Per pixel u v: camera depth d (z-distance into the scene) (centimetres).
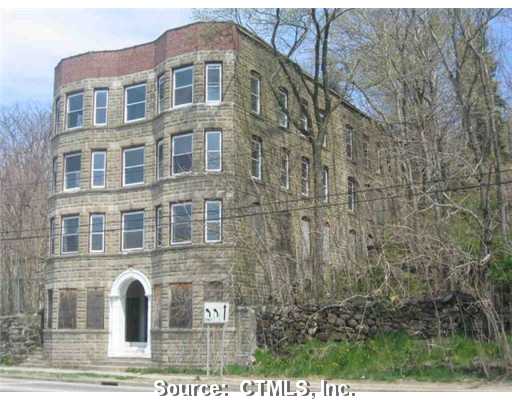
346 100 4447
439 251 2898
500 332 2702
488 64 3294
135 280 3819
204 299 3425
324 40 3622
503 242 2772
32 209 5588
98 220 3884
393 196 3250
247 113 3691
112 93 3962
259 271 3544
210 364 3300
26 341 4141
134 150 3881
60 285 3909
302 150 4144
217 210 3503
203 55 3612
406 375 2705
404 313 2973
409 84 3509
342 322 3095
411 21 3400
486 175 2939
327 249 3634
